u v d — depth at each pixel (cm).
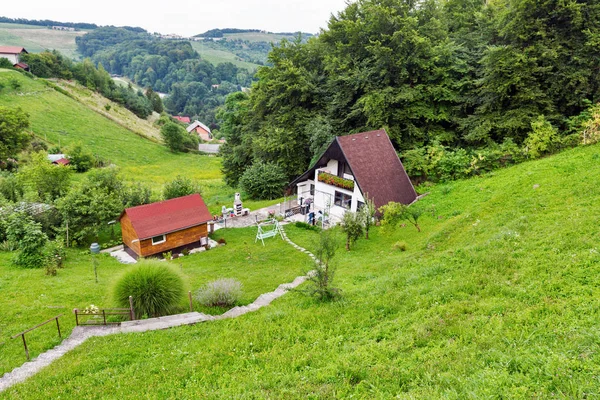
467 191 2819
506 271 1347
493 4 4322
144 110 13912
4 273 2238
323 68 4656
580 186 1959
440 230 2206
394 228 2556
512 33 3294
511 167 2958
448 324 1090
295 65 4694
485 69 3397
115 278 1728
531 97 3091
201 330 1427
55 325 1598
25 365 1258
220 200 4712
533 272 1262
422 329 1081
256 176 4338
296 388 903
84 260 2759
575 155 2511
